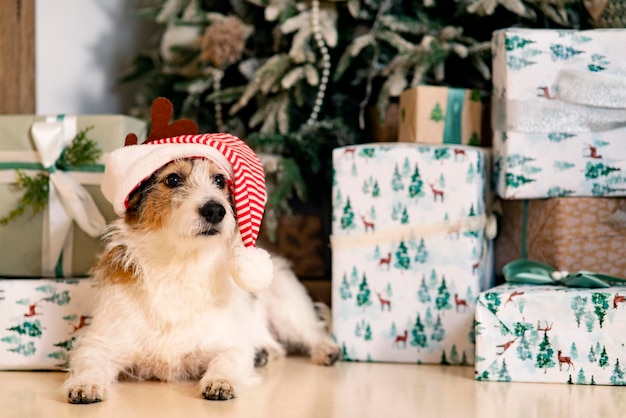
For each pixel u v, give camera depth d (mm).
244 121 3439
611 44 2334
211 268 2076
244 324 2230
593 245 2389
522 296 2137
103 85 3854
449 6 3041
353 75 3199
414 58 2855
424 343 2414
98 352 2059
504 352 2148
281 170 2943
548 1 2760
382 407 1842
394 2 3076
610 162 2355
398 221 2420
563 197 2396
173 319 2068
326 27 2941
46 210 2408
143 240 2059
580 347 2104
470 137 2639
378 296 2443
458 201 2379
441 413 1779
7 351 2275
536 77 2357
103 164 2396
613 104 2312
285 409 1820
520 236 2629
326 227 3426
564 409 1818
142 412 1791
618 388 2057
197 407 1842
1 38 3176
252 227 1965
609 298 2086
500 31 2441
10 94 3215
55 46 3641
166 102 2145
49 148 2371
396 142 2969
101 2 3838
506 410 1811
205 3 3430
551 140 2373
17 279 2387
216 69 3230
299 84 3014
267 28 3262
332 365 2418
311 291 3367
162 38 3549
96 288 2156
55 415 1759
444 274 2395
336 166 2467
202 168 2049
